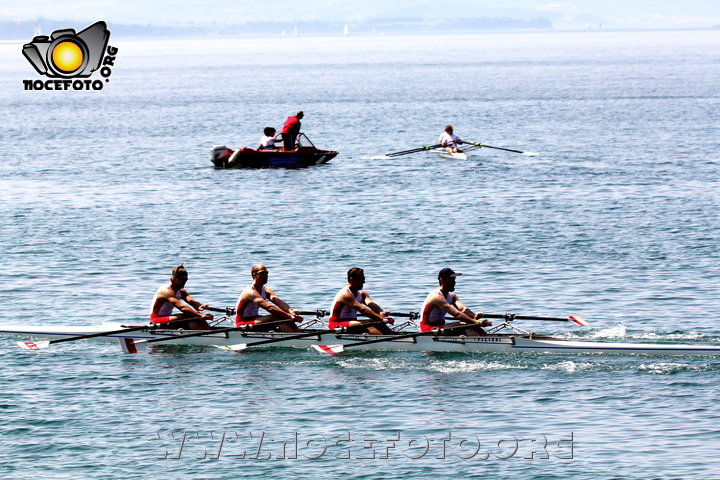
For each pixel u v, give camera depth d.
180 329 47.28
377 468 31.23
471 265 59.47
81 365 42.97
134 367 42.75
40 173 107.25
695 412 35.44
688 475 29.75
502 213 77.44
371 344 46.53
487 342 45.41
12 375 41.12
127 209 81.25
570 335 46.25
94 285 55.62
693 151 119.00
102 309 50.88
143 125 171.00
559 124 160.62
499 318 46.44
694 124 153.75
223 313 50.16
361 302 46.88
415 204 82.69
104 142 142.25
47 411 36.38
